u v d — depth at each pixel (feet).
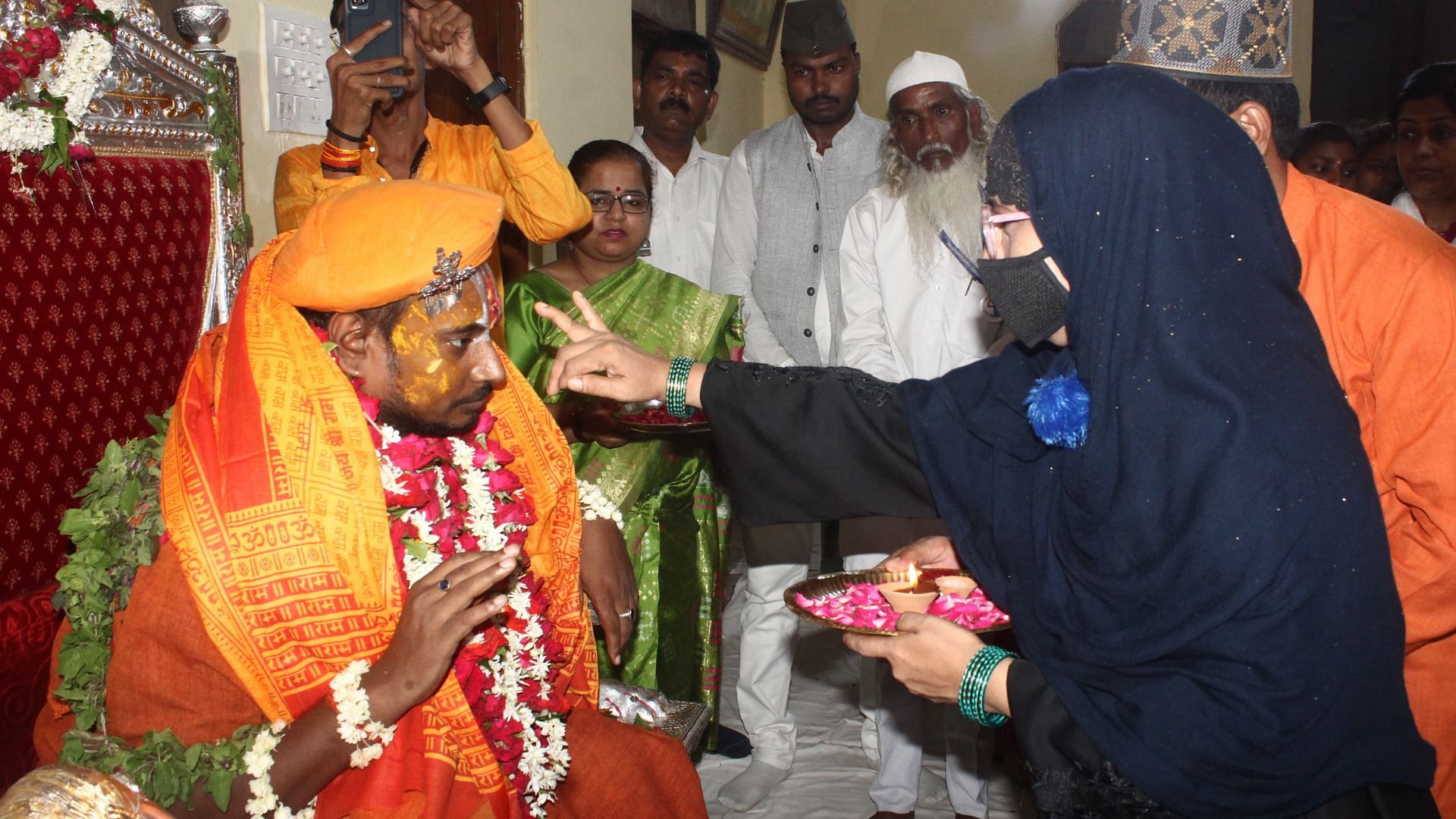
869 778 10.78
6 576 5.92
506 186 9.02
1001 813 10.12
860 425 6.30
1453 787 5.78
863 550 10.19
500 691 5.43
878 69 26.58
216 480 4.69
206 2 7.68
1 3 5.78
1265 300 4.38
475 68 8.49
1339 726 4.27
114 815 3.85
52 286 6.19
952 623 5.31
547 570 5.97
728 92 22.50
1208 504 4.25
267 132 9.18
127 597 4.81
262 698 4.75
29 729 6.02
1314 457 4.24
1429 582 5.50
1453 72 12.50
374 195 4.90
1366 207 5.78
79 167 6.37
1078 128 4.52
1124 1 5.97
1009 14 25.67
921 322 10.40
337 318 4.98
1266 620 4.22
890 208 10.75
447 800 5.10
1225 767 4.31
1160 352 4.38
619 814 6.14
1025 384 5.68
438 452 5.47
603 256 10.09
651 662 9.93
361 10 7.85
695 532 10.36
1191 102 4.47
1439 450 5.41
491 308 5.10
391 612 4.88
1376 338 5.58
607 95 14.97
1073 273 4.63
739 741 11.45
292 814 4.68
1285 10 5.74
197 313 7.46
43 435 6.16
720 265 13.28
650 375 6.63
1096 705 4.63
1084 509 4.82
